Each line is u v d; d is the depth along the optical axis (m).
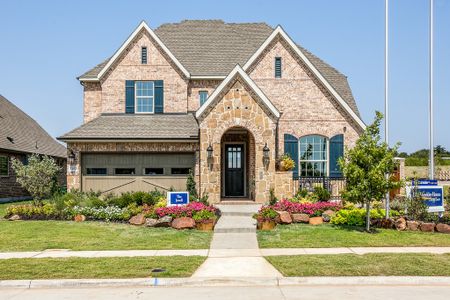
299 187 22.86
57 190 22.17
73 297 9.11
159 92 26.58
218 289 9.71
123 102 26.53
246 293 9.34
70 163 23.84
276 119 22.08
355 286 9.91
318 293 9.30
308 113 25.58
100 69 27.23
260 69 25.70
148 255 12.69
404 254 12.59
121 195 22.55
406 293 9.28
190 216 17.42
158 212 17.62
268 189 21.95
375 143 16.02
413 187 18.02
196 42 29.81
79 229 16.73
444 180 40.78
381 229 16.77
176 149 23.92
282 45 25.77
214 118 22.12
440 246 14.05
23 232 16.17
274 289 9.68
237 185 25.20
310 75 25.69
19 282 9.92
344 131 25.50
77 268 11.02
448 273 10.48
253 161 23.53
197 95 27.16
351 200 16.42
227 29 30.91
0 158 30.09
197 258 12.19
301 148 25.56
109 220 18.41
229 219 18.47
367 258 12.02
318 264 11.35
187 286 9.99
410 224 16.78
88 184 24.12
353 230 16.45
